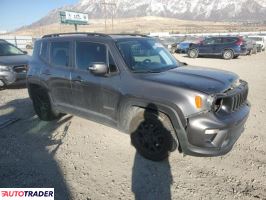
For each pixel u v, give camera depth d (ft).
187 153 12.82
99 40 15.57
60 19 151.33
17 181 12.82
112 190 12.11
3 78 29.58
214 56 76.28
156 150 13.91
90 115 16.48
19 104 25.14
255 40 92.99
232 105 12.83
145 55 15.71
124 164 14.12
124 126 14.74
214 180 12.64
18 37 147.84
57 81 17.81
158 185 12.37
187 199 11.44
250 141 16.49
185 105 12.25
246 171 13.30
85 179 12.94
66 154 15.33
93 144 16.47
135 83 13.80
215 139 12.22
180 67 15.93
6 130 18.90
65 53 17.43
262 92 28.50
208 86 12.64
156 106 12.98
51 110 19.56
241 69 47.32
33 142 16.96
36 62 19.61
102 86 15.10
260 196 11.51
